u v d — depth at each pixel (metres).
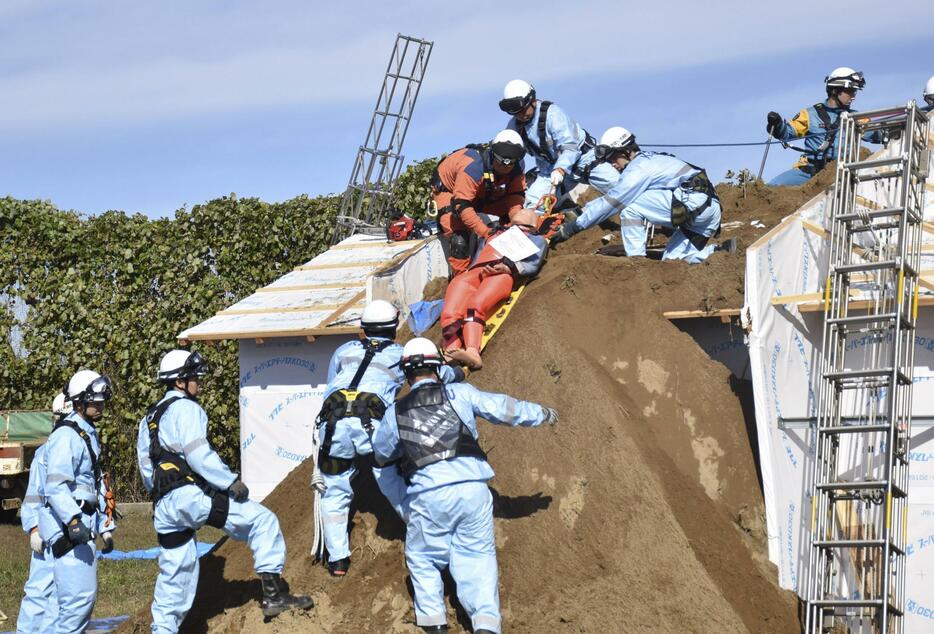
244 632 7.37
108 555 13.16
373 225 16.47
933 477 8.63
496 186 10.19
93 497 8.06
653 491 7.84
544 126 10.77
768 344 8.66
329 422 7.50
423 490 6.78
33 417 16.50
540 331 8.91
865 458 8.72
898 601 8.05
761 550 8.18
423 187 16.75
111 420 16.83
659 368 9.17
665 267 9.77
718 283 9.66
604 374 8.91
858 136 9.29
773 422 8.55
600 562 7.44
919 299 8.68
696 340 9.94
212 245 16.95
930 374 8.86
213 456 7.24
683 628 7.13
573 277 9.55
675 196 10.02
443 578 7.44
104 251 17.06
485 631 6.68
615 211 10.23
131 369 16.89
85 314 16.89
